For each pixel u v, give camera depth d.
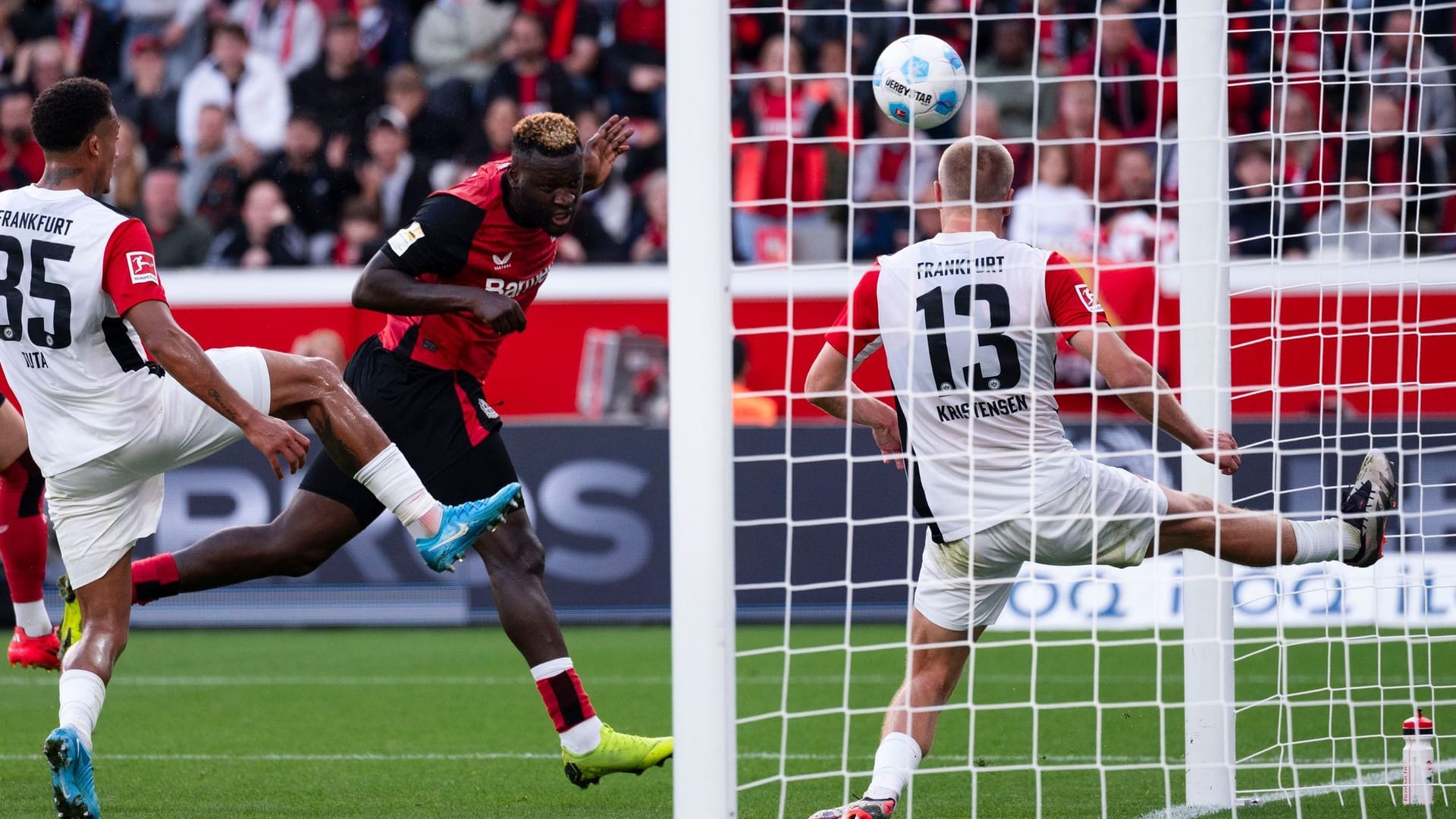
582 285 42.97
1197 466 16.39
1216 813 15.90
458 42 48.81
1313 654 29.59
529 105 48.19
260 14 49.03
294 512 18.14
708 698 11.86
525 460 34.50
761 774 19.11
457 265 16.50
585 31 49.00
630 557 34.31
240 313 43.56
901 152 45.12
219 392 14.01
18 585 18.58
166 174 45.91
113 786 18.00
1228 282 16.08
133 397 14.80
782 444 34.00
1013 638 32.12
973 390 14.16
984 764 19.48
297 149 47.09
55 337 14.48
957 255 14.54
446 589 35.09
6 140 49.09
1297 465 31.45
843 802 16.73
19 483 18.20
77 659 14.85
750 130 45.19
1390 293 38.22
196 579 18.02
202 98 48.28
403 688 26.72
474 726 22.86
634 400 41.31
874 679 27.70
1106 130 43.38
